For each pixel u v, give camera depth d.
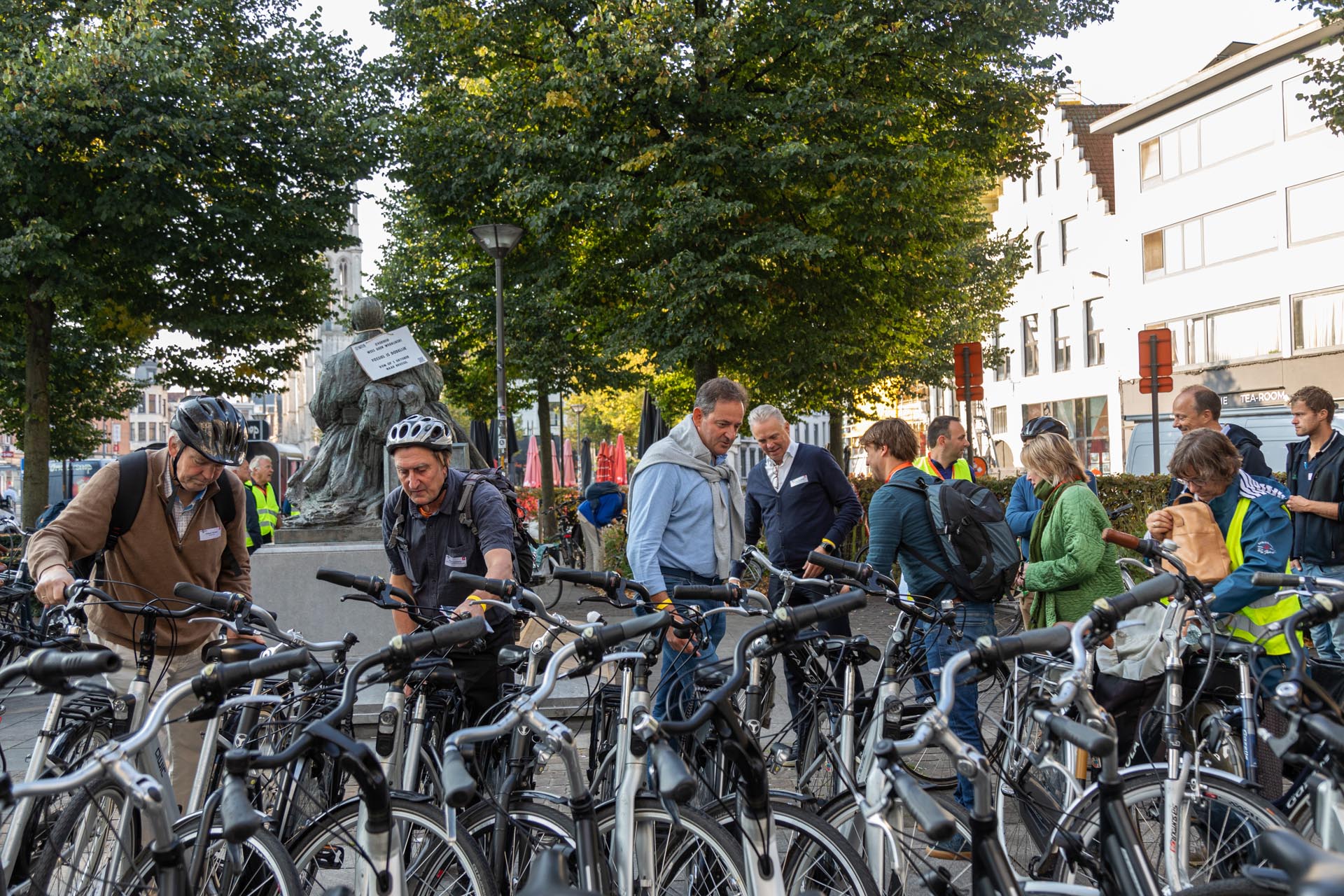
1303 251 32.25
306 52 20.28
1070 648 3.01
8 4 18.30
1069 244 42.81
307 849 3.28
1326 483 6.75
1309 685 3.09
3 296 18.41
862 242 17.88
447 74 21.06
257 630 3.82
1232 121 34.53
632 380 25.20
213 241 18.72
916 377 25.66
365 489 8.63
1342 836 2.62
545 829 3.33
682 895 3.22
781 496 6.40
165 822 2.59
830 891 3.27
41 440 18.41
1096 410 41.34
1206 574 4.45
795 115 16.75
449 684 3.90
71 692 3.17
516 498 4.51
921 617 4.29
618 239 19.50
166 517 4.38
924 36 16.56
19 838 3.22
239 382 21.44
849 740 4.19
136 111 16.98
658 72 16.52
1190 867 3.35
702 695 3.94
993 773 3.64
